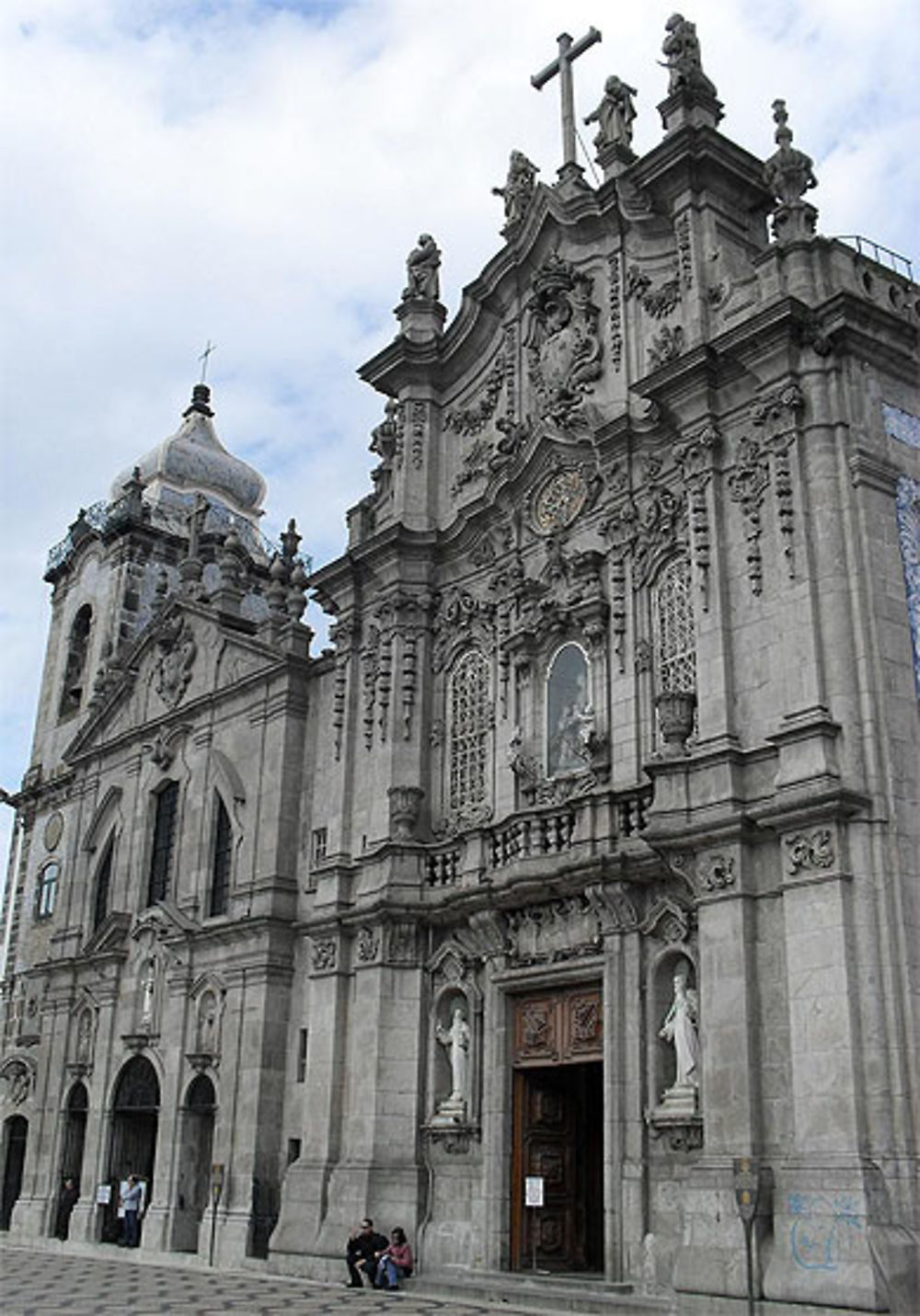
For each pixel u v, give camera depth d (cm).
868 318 2134
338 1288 2352
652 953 2198
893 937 1831
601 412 2634
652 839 2100
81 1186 3450
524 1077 2434
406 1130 2566
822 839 1895
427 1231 2480
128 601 4353
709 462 2253
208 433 5128
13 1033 4109
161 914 3372
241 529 4741
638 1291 2038
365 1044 2636
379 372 3169
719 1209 1864
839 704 1964
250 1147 2894
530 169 2997
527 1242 2344
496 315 3011
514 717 2644
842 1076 1784
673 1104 2077
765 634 2109
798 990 1872
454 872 2647
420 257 3253
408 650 2902
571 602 2558
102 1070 3497
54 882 4138
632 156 2795
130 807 3775
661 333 2498
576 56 2978
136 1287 2339
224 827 3381
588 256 2772
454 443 3064
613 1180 2125
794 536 2088
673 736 2181
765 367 2189
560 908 2386
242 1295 2211
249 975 3053
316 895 2877
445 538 2942
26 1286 2336
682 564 2386
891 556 2053
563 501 2661
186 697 3659
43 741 4519
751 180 2511
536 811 2428
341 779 2934
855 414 2109
